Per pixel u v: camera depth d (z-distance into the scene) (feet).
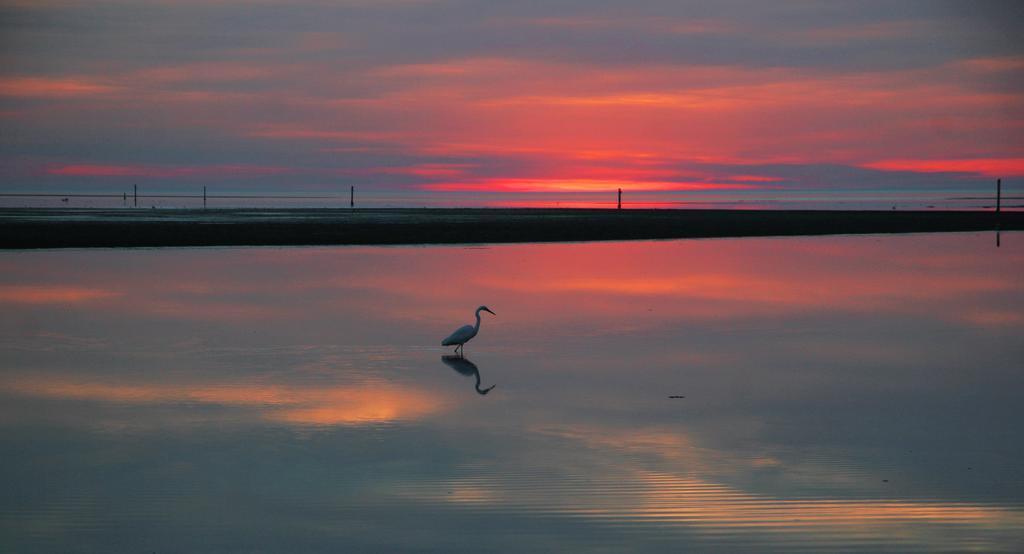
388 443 44.21
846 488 37.99
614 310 87.81
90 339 71.92
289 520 34.83
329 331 75.61
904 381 57.52
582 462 41.32
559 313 85.97
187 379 57.98
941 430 46.47
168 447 43.70
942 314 85.51
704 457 42.06
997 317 83.71
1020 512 35.40
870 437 45.21
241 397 53.21
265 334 74.18
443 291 101.71
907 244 181.27
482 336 73.46
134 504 36.42
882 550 32.17
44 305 90.12
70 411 50.19
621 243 183.11
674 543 32.81
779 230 224.94
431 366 61.98
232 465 41.04
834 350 67.72
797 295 99.14
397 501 36.63
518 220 266.36
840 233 217.15
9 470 40.40
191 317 82.99
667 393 54.34
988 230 229.45
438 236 194.59
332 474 39.81
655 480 38.93
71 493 37.58
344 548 32.45
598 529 33.86
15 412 49.93
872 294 100.22
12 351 67.15
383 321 81.00
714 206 489.67
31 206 470.80
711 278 116.06
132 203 593.42
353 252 155.43
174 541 32.99
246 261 137.28
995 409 50.67
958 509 35.63
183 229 202.69
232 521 34.73
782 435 45.55
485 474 39.73
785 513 35.22
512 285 107.65
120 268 125.70
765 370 60.70
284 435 45.55
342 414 49.49
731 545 32.55
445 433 45.93
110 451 43.11
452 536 33.37
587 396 53.62
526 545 32.65
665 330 76.33
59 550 32.14
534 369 61.05
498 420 48.37
